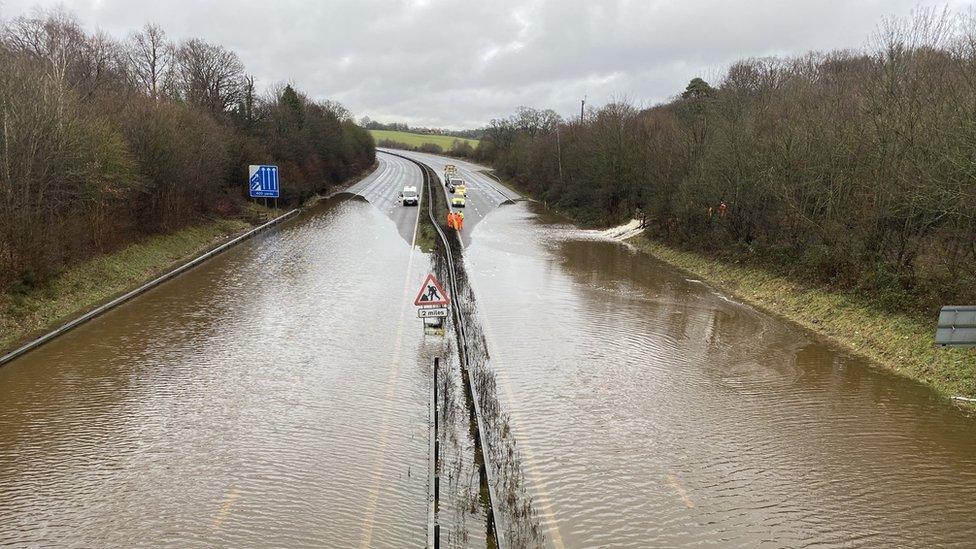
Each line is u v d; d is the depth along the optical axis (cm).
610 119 5838
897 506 1127
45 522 1030
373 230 4516
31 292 2164
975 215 1956
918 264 2303
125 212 3122
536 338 2078
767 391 1653
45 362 1733
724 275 3106
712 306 2586
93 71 4881
